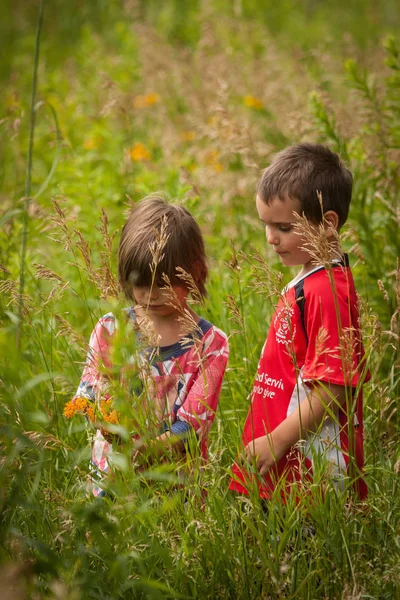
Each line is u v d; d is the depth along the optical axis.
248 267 5.52
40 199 6.88
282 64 10.55
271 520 3.47
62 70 12.44
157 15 14.71
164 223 3.71
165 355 3.88
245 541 3.47
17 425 3.46
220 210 7.07
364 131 6.18
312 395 3.63
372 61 9.62
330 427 3.71
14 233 5.94
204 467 3.61
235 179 7.05
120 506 3.20
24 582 2.86
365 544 3.60
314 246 3.52
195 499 3.60
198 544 3.46
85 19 15.63
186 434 3.62
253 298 5.52
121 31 13.48
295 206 3.79
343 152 5.69
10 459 3.07
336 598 3.40
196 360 3.87
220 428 4.09
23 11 15.91
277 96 8.83
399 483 3.87
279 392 3.77
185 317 3.61
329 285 3.66
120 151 8.10
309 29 14.66
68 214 5.86
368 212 5.74
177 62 10.68
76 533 3.37
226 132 6.71
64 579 3.05
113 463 3.53
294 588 3.40
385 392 4.32
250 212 6.91
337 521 3.54
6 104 8.56
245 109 8.59
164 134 8.63
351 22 15.55
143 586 3.14
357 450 3.80
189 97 9.34
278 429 3.68
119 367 3.27
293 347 3.61
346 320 3.64
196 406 3.80
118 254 3.93
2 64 12.79
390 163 5.94
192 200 5.99
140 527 3.40
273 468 3.81
